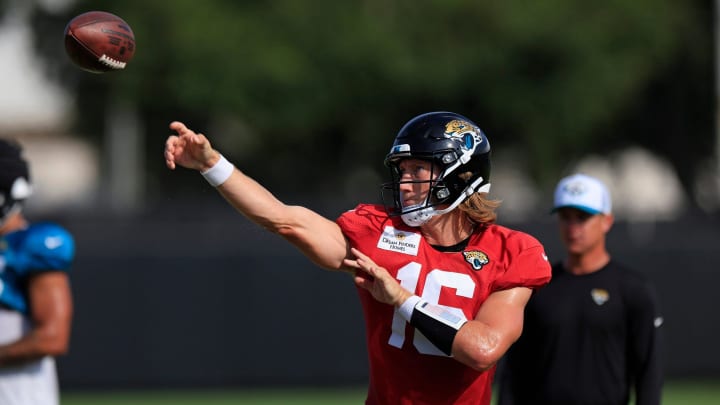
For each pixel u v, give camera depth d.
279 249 46.81
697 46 101.31
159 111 91.44
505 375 21.95
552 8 84.81
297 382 46.00
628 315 21.39
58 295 17.91
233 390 45.75
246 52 82.38
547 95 85.56
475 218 15.71
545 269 15.62
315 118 85.25
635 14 87.50
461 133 15.59
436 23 83.56
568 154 96.38
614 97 89.75
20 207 18.25
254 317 46.03
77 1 95.38
